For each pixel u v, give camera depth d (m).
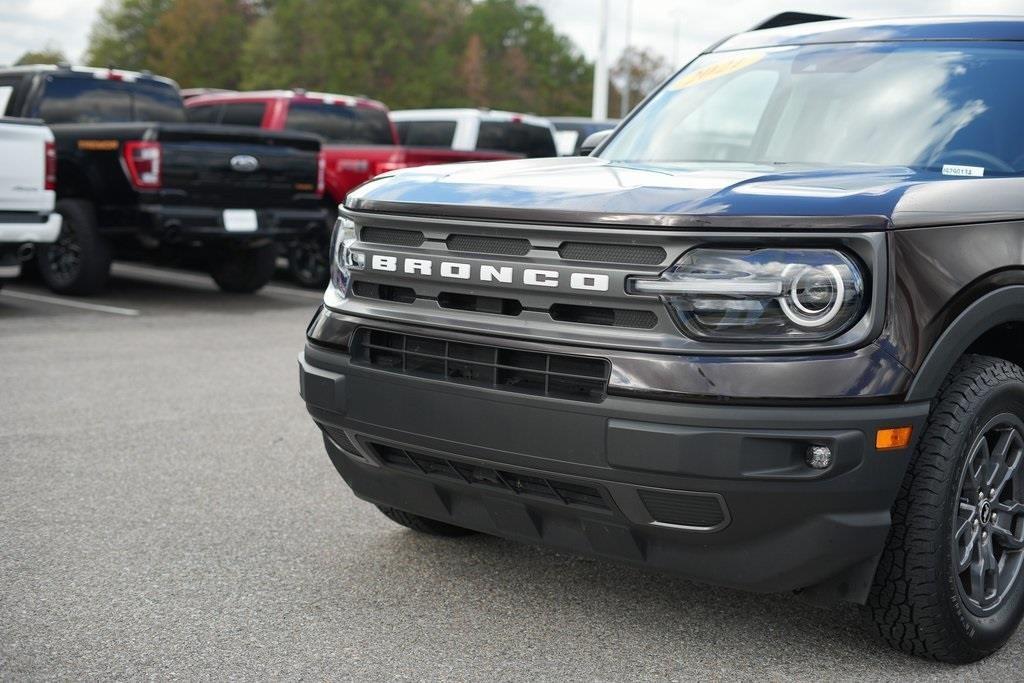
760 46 4.35
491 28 97.56
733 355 2.62
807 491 2.65
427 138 13.78
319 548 3.85
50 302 10.09
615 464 2.70
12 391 6.30
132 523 4.07
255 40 84.31
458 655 3.00
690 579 2.88
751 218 2.64
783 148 3.82
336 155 11.73
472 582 3.55
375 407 3.12
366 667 2.92
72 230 10.11
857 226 2.65
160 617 3.22
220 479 4.67
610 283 2.71
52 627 3.13
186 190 9.66
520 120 13.86
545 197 2.88
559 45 101.50
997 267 2.89
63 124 10.28
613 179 3.04
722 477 2.62
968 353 3.05
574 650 3.05
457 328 2.93
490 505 3.08
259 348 8.01
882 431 2.65
